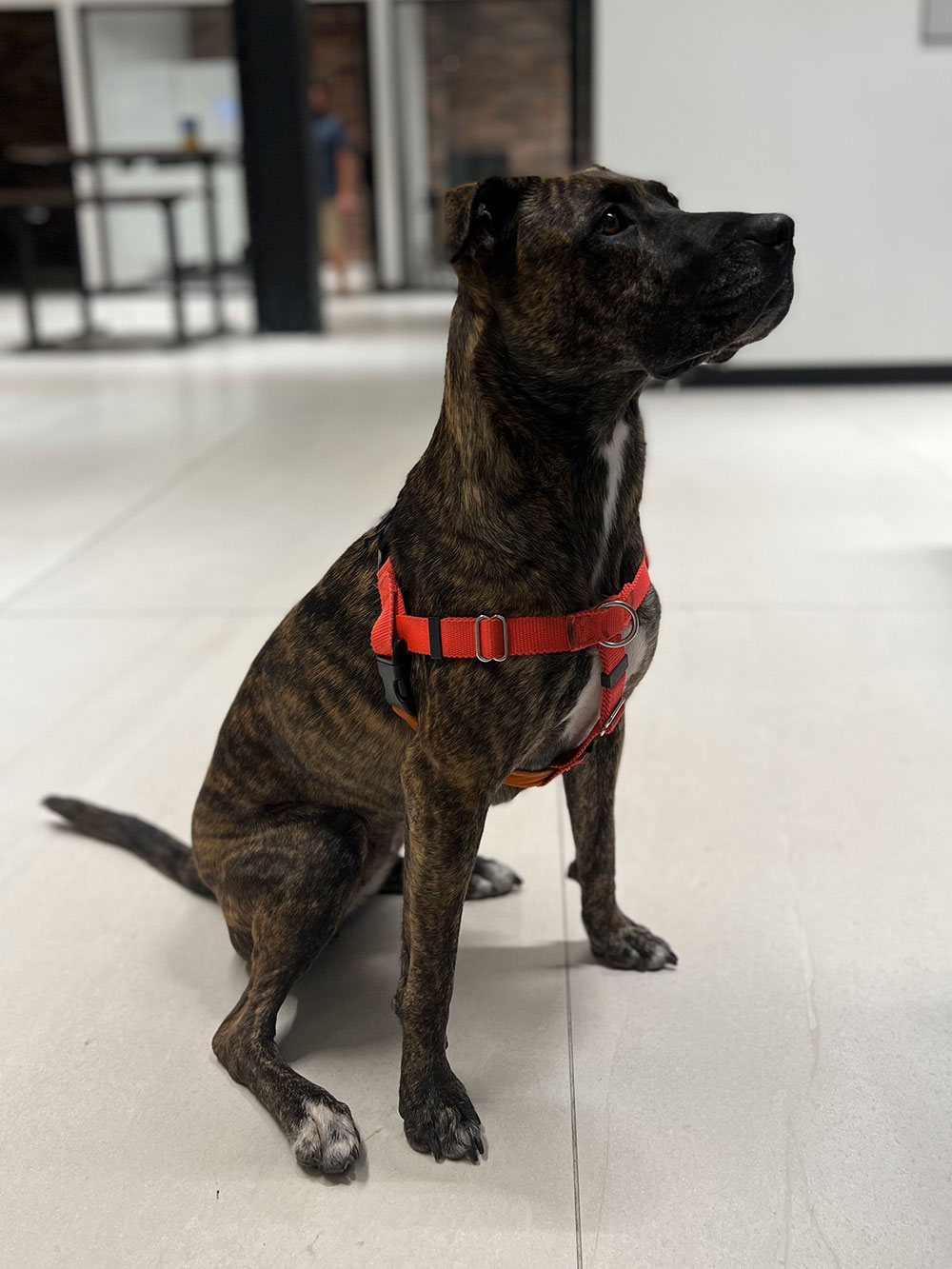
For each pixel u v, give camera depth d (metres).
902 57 3.72
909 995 1.04
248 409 3.82
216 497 2.77
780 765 1.46
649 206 0.83
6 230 8.20
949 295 3.99
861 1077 0.94
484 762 0.85
